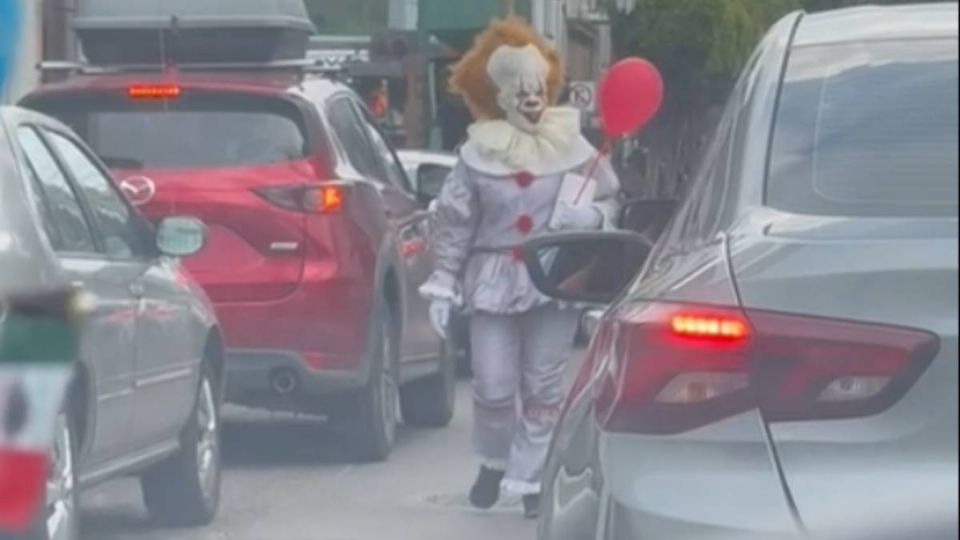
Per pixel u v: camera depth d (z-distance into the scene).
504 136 9.39
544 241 6.26
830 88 5.10
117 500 10.66
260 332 11.12
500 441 9.79
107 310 8.14
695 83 37.19
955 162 4.77
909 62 5.14
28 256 7.48
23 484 4.33
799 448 4.30
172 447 9.32
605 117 9.50
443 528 9.72
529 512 9.85
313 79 12.03
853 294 4.32
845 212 4.66
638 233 6.82
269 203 11.16
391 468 11.67
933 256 4.30
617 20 37.88
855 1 32.81
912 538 4.20
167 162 11.32
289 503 10.48
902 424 4.25
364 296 11.42
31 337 4.40
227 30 12.73
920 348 4.24
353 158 12.02
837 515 4.23
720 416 4.38
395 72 27.31
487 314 9.50
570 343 9.56
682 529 4.32
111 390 8.20
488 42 9.52
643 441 4.46
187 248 9.36
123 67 12.34
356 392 11.62
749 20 36.94
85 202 8.62
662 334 4.47
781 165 4.88
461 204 9.44
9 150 7.81
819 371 4.30
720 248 4.64
